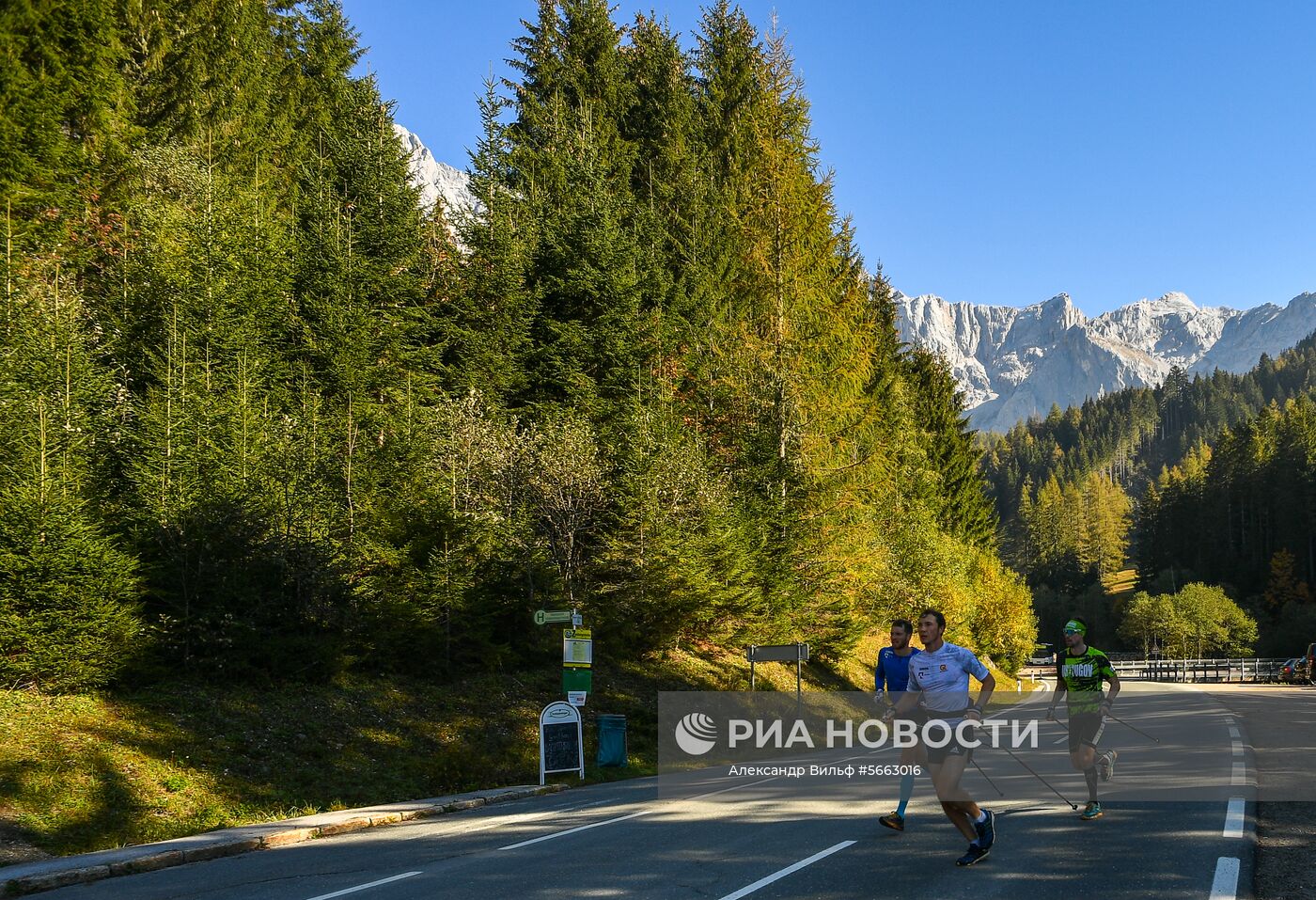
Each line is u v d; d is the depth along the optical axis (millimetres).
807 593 28422
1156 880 6172
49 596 13641
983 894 5961
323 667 17422
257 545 17547
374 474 22016
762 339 29062
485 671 21094
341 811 12203
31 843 9867
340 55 47094
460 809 12672
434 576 20125
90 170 25469
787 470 27969
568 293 33938
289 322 25062
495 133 40875
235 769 13375
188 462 17078
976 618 56062
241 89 36156
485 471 24203
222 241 23266
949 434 67000
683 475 25000
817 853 7504
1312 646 49969
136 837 10703
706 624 26234
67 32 25234
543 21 46500
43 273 20391
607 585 23750
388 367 26641
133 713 14008
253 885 7621
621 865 7422
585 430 26312
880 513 42688
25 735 12305
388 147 35250
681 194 41062
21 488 13906
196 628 16031
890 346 59875
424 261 33562
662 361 33188
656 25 50938
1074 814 8828
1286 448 122375
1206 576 128000
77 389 16078
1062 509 163875
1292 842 7391
